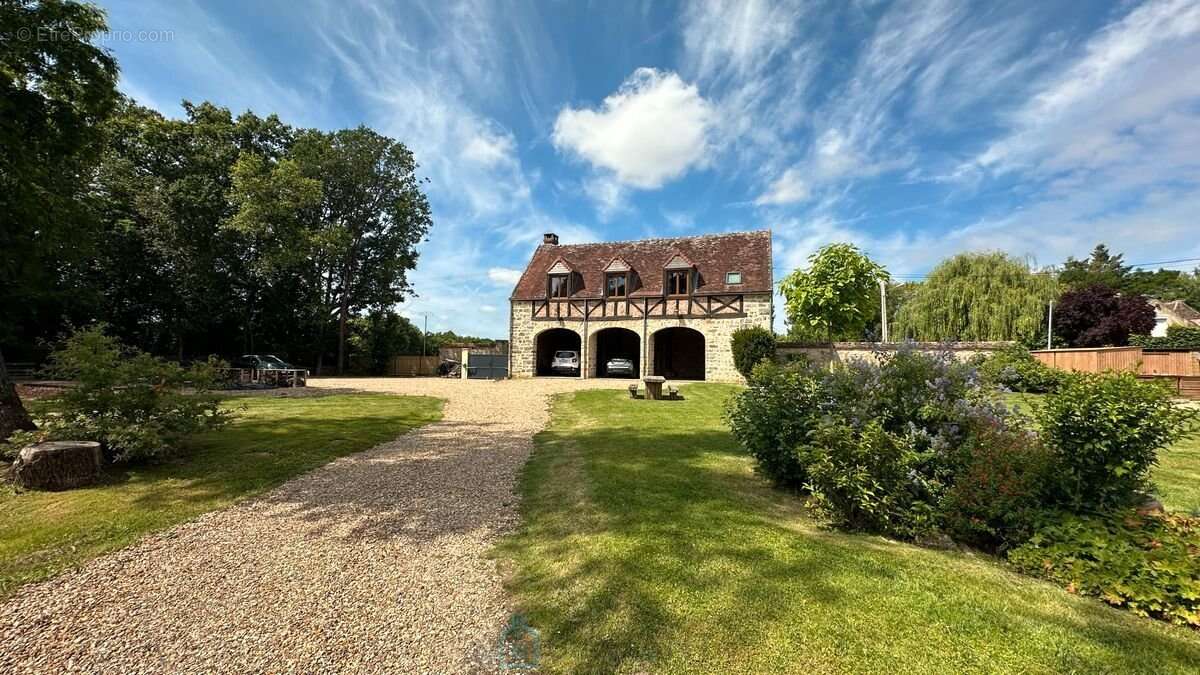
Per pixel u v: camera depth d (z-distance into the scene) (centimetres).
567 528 438
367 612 308
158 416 631
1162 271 4838
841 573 336
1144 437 357
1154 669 238
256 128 2673
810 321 1474
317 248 2581
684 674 245
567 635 282
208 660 261
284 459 666
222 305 2550
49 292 1852
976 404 454
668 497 510
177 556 381
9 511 460
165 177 2311
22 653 262
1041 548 349
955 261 2473
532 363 2366
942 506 400
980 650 254
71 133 770
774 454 538
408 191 2997
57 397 619
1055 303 2367
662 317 2156
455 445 788
